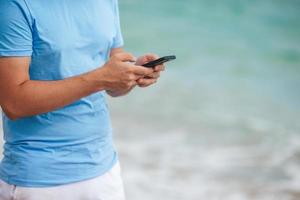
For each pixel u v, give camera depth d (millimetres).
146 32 16453
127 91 3035
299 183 6879
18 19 2473
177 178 6832
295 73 13320
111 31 2799
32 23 2510
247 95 11273
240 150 8023
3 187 2777
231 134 8758
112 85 2527
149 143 8039
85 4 2656
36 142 2697
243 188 6672
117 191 2947
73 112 2711
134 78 2549
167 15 18297
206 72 12898
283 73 13250
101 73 2508
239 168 7293
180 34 16453
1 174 2801
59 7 2572
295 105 10750
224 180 6879
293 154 7938
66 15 2588
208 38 16188
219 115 9750
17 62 2492
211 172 7086
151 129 8703
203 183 6730
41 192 2719
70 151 2740
